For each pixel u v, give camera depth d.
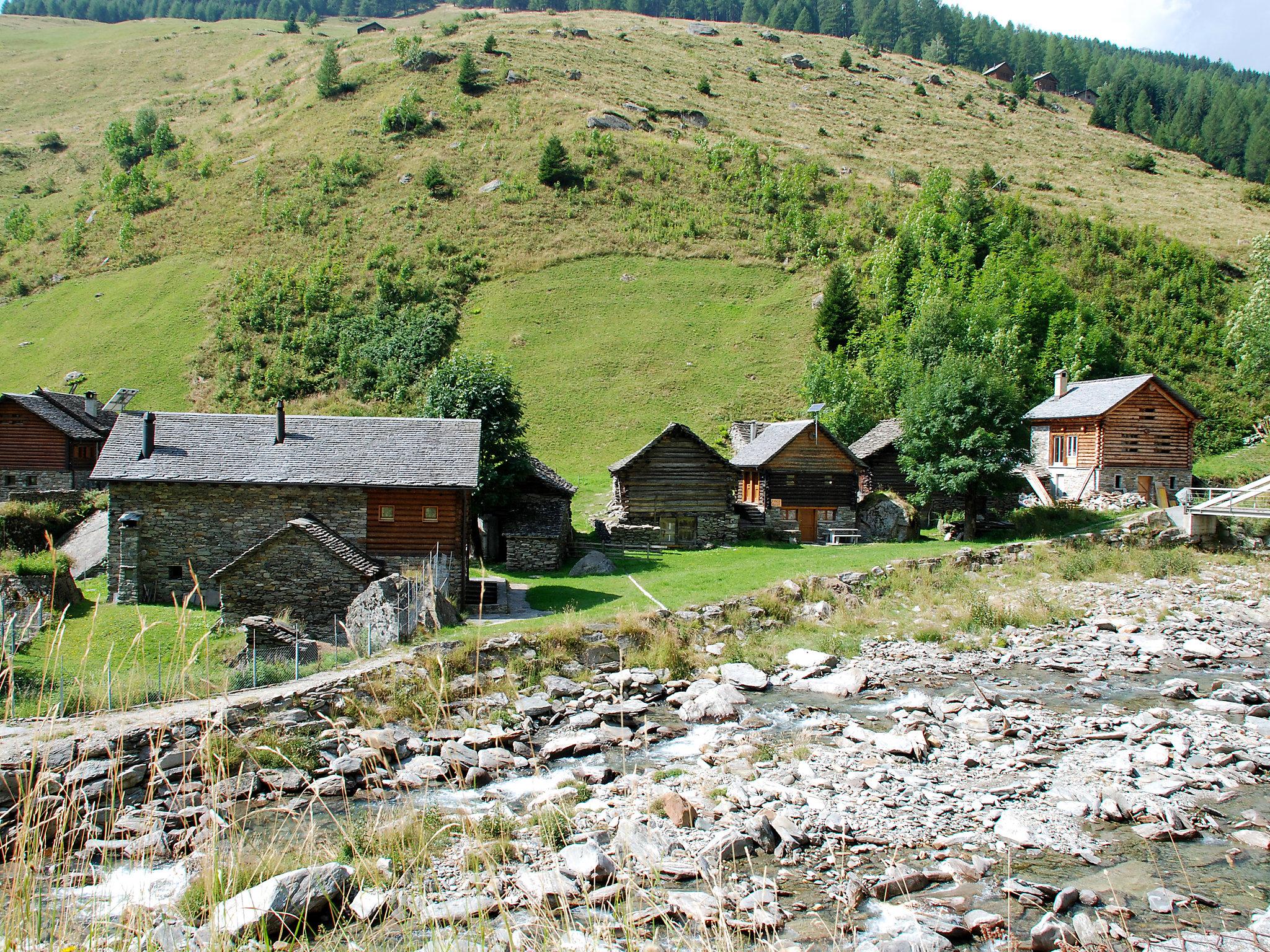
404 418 35.22
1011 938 9.84
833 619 29.23
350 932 8.57
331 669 20.69
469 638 23.05
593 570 37.66
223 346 80.81
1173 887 11.30
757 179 110.38
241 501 31.72
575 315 83.94
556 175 106.56
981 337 72.25
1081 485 49.44
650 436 67.81
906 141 142.88
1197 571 35.97
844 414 65.75
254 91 154.25
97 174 132.62
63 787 6.71
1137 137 168.75
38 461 52.38
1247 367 69.38
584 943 6.89
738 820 13.59
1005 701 20.86
